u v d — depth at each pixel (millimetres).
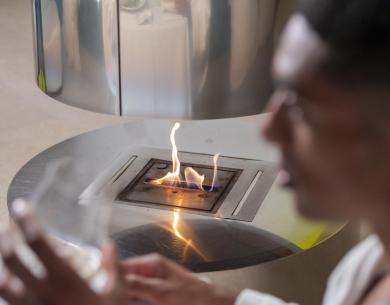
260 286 1782
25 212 634
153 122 2080
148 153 1911
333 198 582
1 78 3430
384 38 524
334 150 553
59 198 1700
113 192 1741
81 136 2004
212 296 978
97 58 1562
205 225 1636
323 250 1787
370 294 758
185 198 1732
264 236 1603
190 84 1545
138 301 966
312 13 555
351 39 531
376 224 618
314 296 1802
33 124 3012
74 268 639
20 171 1813
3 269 651
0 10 4215
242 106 1586
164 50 1523
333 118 546
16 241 651
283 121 588
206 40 1519
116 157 1893
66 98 1644
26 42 3812
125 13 1512
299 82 554
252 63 1562
